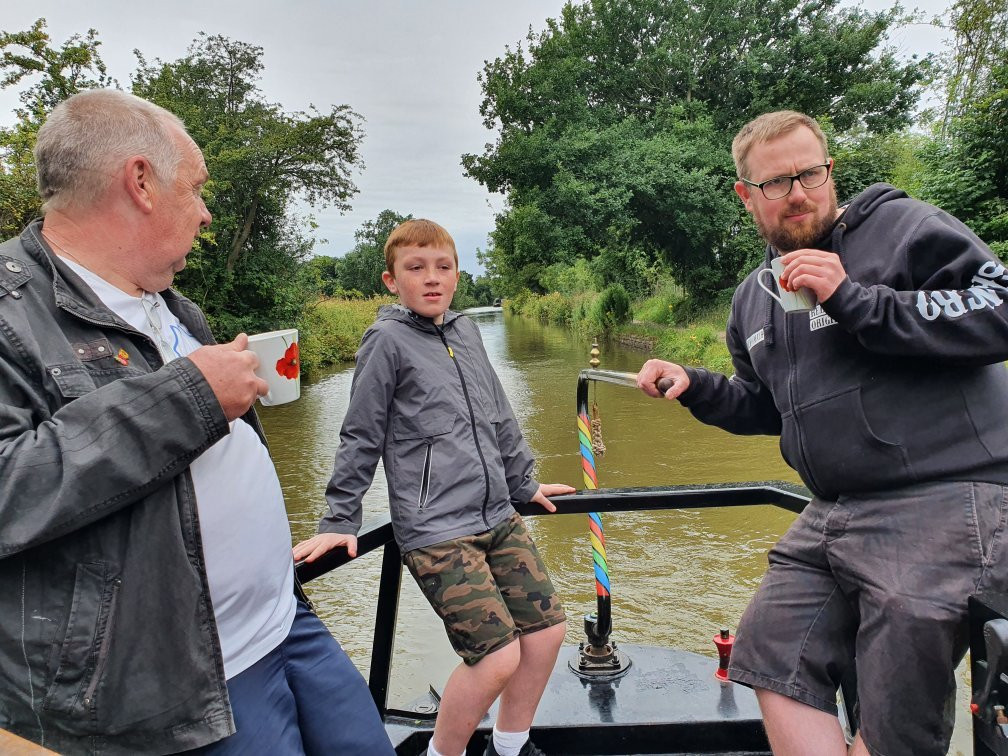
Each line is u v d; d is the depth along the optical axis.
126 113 1.06
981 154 11.67
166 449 0.95
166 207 1.09
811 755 1.31
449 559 1.53
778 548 1.50
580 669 1.98
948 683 1.17
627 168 21.58
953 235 1.25
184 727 1.00
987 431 1.23
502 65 24.30
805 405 1.39
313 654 1.36
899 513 1.25
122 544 0.97
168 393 0.95
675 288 26.39
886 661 1.19
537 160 22.17
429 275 1.66
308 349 21.11
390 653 1.80
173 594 1.00
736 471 8.06
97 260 1.07
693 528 6.25
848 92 24.47
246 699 1.19
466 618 1.50
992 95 11.53
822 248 1.44
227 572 1.17
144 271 1.11
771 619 1.41
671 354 18.14
